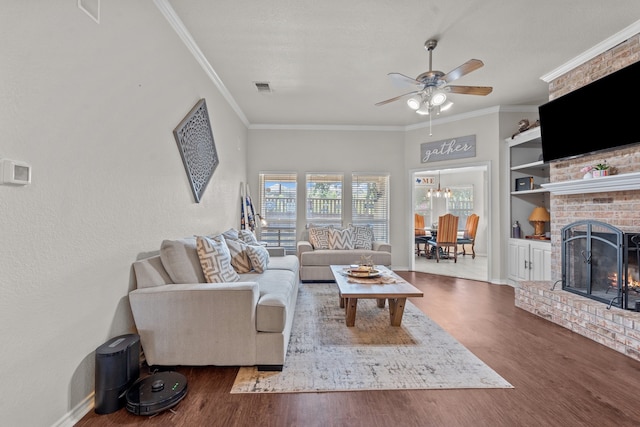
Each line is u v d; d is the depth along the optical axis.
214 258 2.46
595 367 2.17
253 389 1.89
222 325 2.05
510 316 3.26
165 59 2.52
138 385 1.76
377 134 5.86
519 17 2.63
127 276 2.04
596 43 3.01
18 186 1.28
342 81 3.89
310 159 5.82
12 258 1.26
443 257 7.71
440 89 2.96
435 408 1.72
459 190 8.57
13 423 1.27
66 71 1.51
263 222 5.47
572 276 3.20
